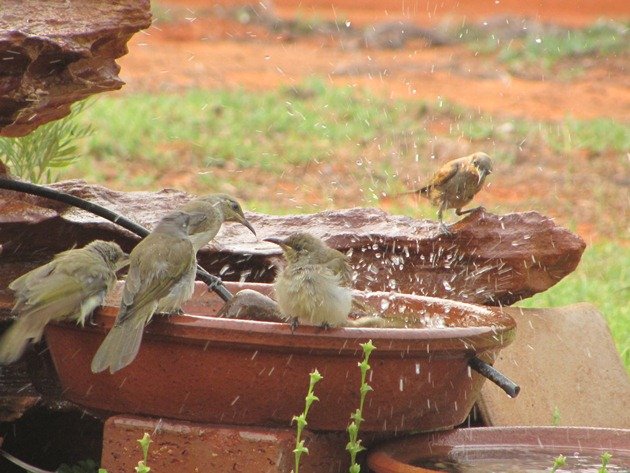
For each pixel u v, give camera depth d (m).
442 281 12.88
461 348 9.16
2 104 10.15
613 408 12.50
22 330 8.95
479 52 52.69
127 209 12.45
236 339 8.66
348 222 13.27
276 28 56.91
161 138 32.25
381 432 9.39
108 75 10.63
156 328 8.77
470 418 11.95
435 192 15.21
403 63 49.56
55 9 10.20
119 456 9.20
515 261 12.73
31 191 10.41
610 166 33.81
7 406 10.82
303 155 32.12
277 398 8.92
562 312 13.02
